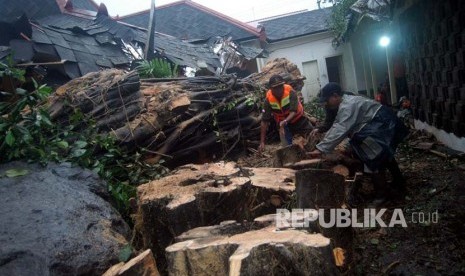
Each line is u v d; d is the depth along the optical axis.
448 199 3.55
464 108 4.42
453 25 4.25
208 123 5.08
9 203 2.34
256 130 5.71
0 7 8.77
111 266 2.10
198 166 3.29
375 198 3.83
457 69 4.35
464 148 4.71
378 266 2.75
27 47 6.07
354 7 8.80
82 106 3.80
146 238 2.46
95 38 8.07
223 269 1.74
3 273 1.84
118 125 3.88
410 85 6.88
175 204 2.28
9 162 2.91
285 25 15.80
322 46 14.79
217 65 10.58
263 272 1.61
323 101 3.80
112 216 2.59
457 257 2.66
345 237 2.61
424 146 5.36
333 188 2.66
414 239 3.00
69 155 3.14
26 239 2.02
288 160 4.02
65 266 1.94
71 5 9.59
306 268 1.62
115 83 3.99
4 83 4.30
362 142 3.59
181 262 1.79
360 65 14.22
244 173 3.06
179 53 9.38
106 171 3.35
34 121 3.10
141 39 8.48
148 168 3.79
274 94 4.76
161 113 4.02
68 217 2.29
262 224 2.08
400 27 6.55
